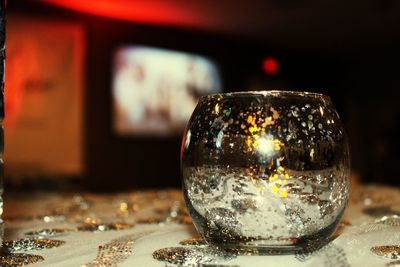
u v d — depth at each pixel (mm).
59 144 3801
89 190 3936
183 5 3701
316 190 331
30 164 3645
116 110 4066
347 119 6211
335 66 6078
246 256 334
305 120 336
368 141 6023
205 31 4516
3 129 350
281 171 327
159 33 4340
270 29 4465
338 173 340
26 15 3613
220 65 4762
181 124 4438
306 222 329
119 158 4129
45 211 639
